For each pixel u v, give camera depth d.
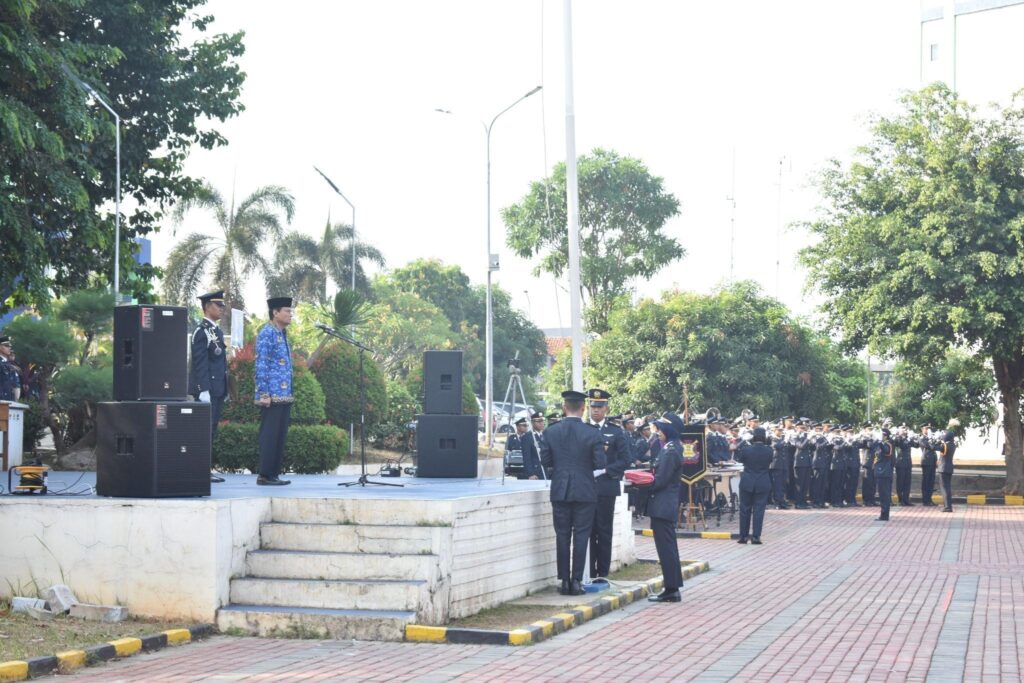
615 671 9.45
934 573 17.12
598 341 47.31
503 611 12.32
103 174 26.30
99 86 24.14
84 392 21.09
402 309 62.03
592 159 59.00
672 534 13.96
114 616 11.07
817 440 31.91
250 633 10.98
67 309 21.73
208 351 14.28
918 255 33.62
